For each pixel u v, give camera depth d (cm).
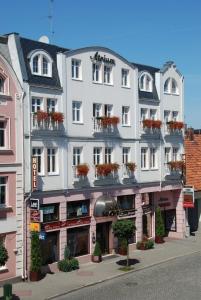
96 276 3603
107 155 4294
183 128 5097
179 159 5078
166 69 4919
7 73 3428
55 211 3825
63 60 3856
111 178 4262
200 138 5728
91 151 4109
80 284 3403
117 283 3444
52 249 3812
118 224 3803
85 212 4075
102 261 4053
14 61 3569
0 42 3572
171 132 4938
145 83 4725
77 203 4006
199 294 3148
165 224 5156
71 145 3928
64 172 3856
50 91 3756
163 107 4878
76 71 4012
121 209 4431
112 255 4259
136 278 3569
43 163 3709
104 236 4291
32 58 3650
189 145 5503
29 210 3559
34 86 3619
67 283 3428
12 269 3447
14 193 3472
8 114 3434
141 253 4359
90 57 4094
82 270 3772
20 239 3500
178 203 5106
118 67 4372
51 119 3712
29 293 3194
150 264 3956
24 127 3538
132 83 4522
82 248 4066
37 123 3628
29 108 3578
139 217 4609
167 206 5044
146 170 4675
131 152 4512
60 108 3838
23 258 3509
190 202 4988
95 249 4022
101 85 4203
